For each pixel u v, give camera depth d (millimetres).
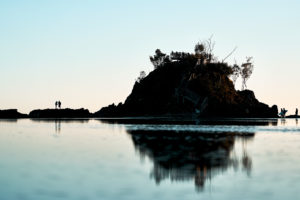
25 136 57406
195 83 195125
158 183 22625
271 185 22047
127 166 28125
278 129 75125
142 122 114438
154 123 105688
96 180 23047
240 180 23500
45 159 31172
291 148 39875
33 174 24656
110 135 58781
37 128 82125
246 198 19438
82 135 59219
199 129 74312
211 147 41094
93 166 27797
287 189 21047
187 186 22000
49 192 20188
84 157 32438
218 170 26719
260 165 28719
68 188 21031
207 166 28391
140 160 31141
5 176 24016
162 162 30141
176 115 181750
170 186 21938
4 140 49875
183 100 187875
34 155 33719
